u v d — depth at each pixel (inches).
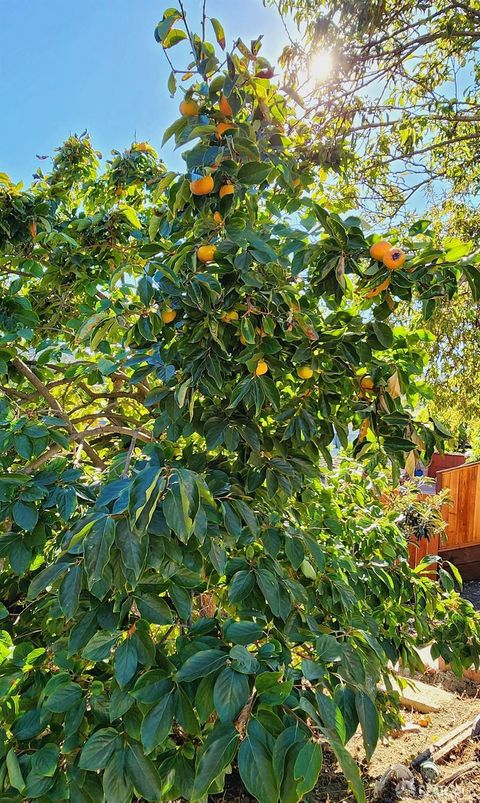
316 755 30.8
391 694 80.5
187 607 44.8
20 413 63.9
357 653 50.4
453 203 158.6
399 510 147.9
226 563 51.5
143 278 54.4
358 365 56.9
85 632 42.0
